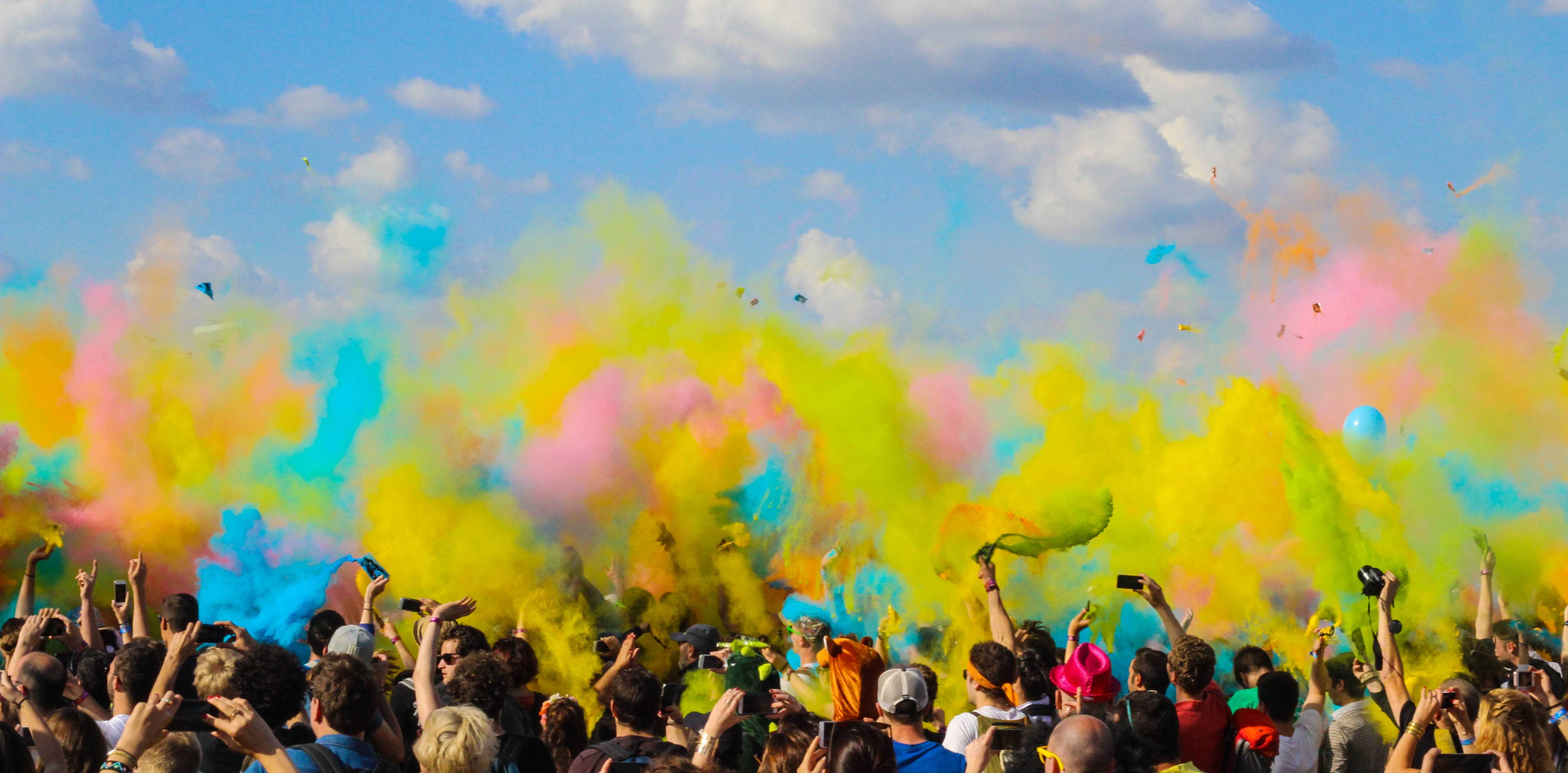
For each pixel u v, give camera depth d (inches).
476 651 293.6
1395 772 252.5
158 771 200.5
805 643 343.0
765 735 276.7
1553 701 310.3
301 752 213.0
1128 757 244.7
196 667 268.1
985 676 279.6
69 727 214.2
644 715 252.7
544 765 242.8
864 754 208.1
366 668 229.3
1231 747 271.6
